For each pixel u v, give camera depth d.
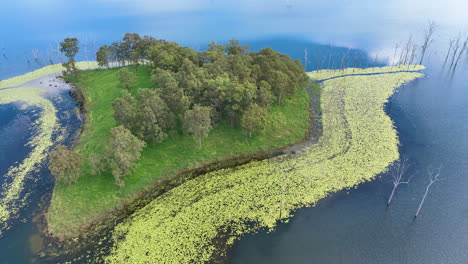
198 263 54.50
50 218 62.91
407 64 153.38
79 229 60.78
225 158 81.19
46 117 108.56
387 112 105.81
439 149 85.12
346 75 142.75
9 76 157.25
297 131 92.94
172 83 84.44
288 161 80.69
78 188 68.94
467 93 119.25
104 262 54.50
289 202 67.69
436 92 121.00
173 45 125.00
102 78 131.62
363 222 62.66
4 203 68.44
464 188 70.75
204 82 88.44
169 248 57.22
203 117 76.38
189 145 83.25
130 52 130.62
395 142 88.44
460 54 150.00
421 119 100.88
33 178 76.12
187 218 63.72
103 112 102.00
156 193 70.31
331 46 183.25
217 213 65.00
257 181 73.69
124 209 65.88
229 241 58.81
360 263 54.62
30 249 57.25
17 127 102.56
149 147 81.06
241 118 87.56
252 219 63.66
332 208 66.00
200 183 73.25
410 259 55.09
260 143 86.44
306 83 121.88
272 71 102.00
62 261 54.78
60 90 133.00
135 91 109.56
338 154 83.25
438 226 61.38
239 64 100.31
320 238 59.34
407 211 64.94
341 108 109.31
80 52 194.88
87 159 77.81
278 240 58.94
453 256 55.41
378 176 74.94
